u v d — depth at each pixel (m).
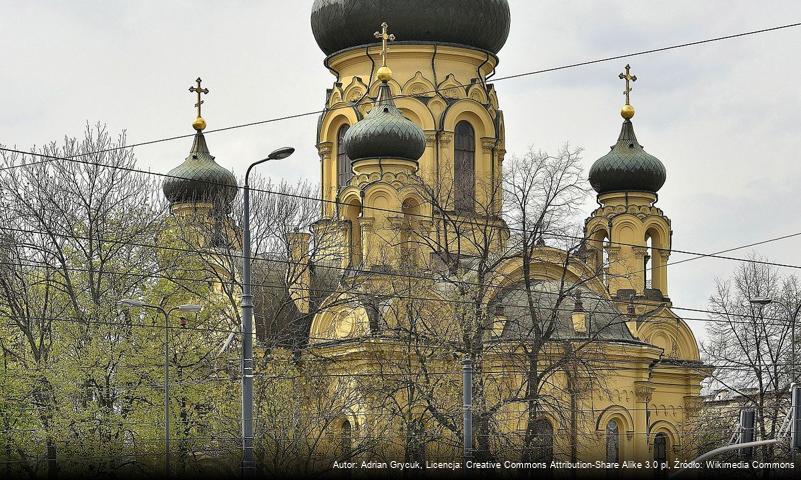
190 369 81.25
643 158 110.12
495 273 92.31
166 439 71.62
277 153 56.44
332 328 94.19
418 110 104.31
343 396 86.38
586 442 91.25
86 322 79.94
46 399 79.31
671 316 106.50
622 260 108.56
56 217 84.50
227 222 97.69
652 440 102.75
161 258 86.19
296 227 98.31
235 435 78.12
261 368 81.88
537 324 81.81
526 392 82.62
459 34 106.31
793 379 91.50
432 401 78.69
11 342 85.38
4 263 81.69
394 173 98.81
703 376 106.00
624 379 96.00
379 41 105.56
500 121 107.44
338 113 107.12
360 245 98.81
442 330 81.56
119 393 79.19
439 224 93.38
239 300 92.25
